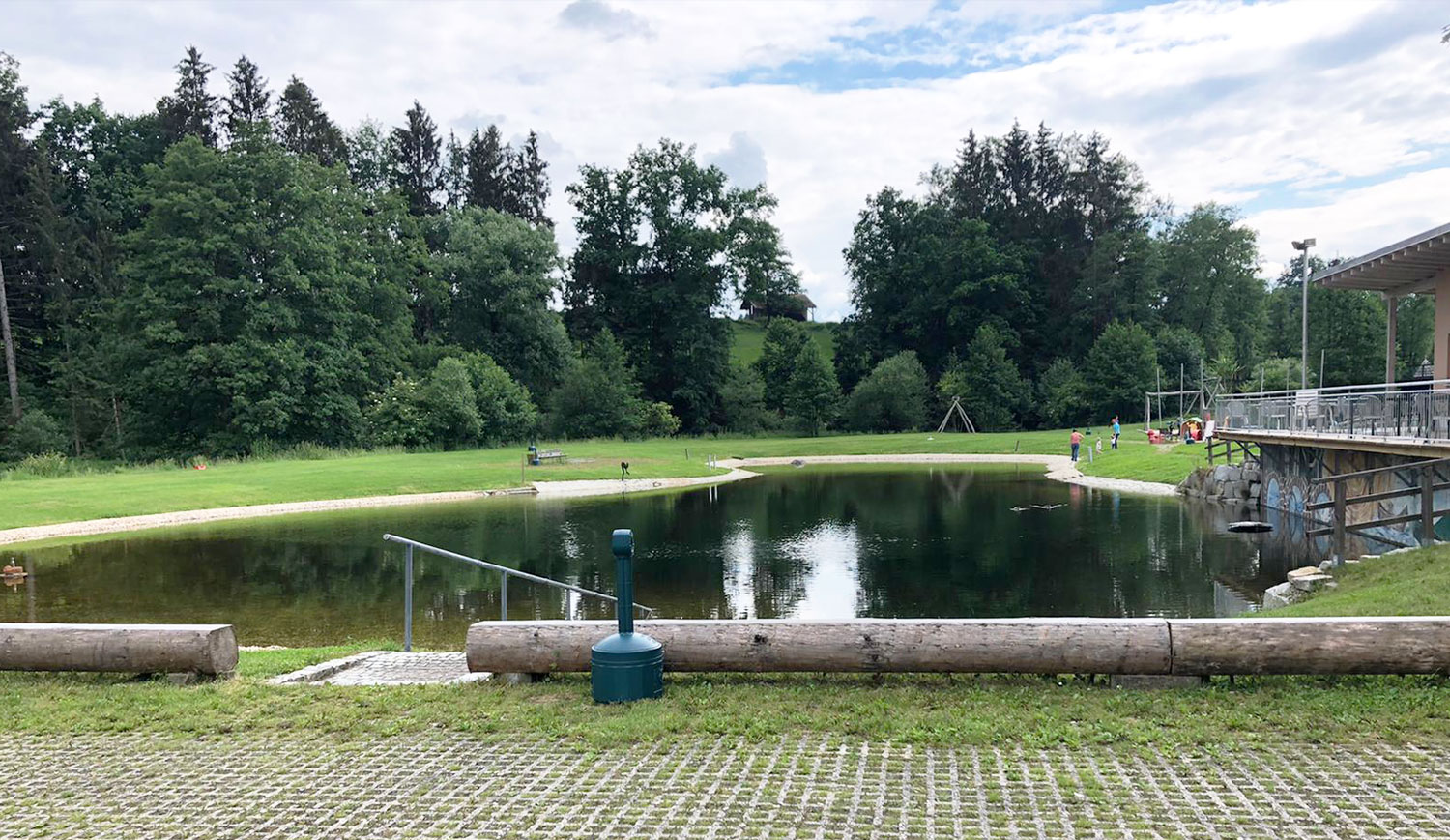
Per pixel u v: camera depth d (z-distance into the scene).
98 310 55.47
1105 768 4.84
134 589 16.39
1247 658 6.06
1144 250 80.38
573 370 67.50
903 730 5.46
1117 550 19.08
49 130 61.38
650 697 6.27
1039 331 85.75
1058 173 89.62
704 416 76.06
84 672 7.33
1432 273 21.77
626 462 42.81
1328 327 78.88
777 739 5.39
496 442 57.72
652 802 4.52
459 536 23.16
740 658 6.52
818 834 4.08
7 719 6.15
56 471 40.84
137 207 60.66
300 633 12.75
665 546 20.97
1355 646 5.98
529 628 6.79
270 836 4.24
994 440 58.47
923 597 14.80
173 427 52.25
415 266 67.19
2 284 50.94
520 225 71.06
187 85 66.06
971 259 83.12
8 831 4.38
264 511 28.77
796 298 124.06
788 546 20.73
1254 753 4.99
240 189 52.31
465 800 4.61
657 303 76.75
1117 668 6.18
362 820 4.39
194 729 5.91
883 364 74.44
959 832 4.08
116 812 4.59
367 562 19.34
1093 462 40.31
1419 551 12.82
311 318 55.59
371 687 6.82
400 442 52.41
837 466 49.16
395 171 76.88
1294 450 22.62
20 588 16.58
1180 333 77.19
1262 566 16.83
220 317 50.56
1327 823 4.11
